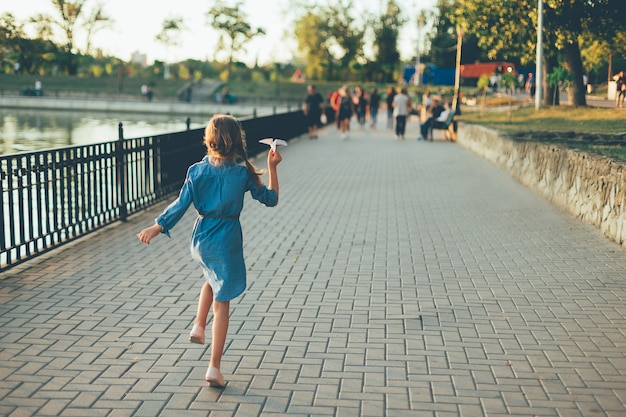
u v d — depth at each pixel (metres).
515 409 4.10
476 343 5.20
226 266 4.34
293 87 94.56
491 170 16.25
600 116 21.16
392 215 10.62
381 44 100.69
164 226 4.31
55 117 51.41
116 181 9.92
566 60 25.98
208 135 4.41
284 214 10.66
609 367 4.75
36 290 6.46
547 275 7.14
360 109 32.75
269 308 6.02
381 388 4.39
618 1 23.58
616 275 7.12
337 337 5.32
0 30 90.50
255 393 4.32
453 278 7.05
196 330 4.52
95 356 4.89
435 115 25.86
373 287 6.71
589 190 9.76
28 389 4.33
